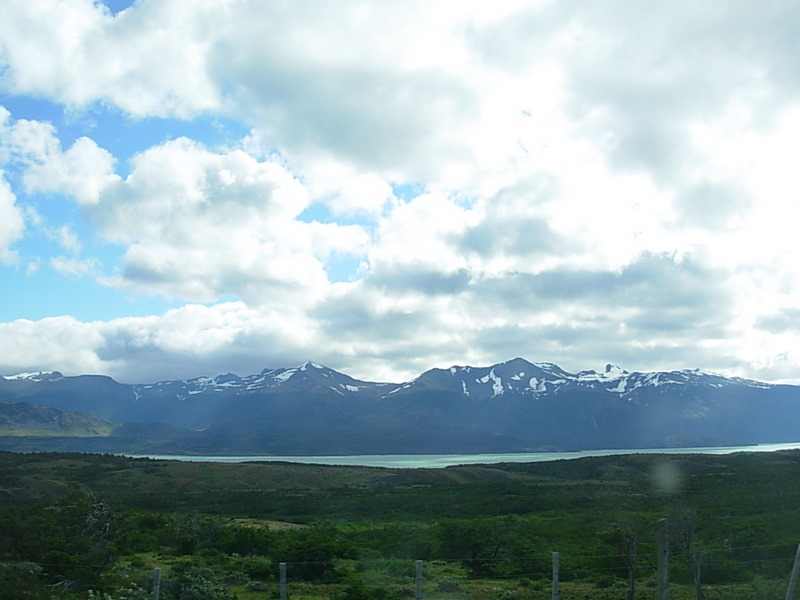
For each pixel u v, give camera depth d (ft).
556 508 245.45
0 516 123.13
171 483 400.26
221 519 217.15
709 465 388.57
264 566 119.14
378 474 481.46
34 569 91.81
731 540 125.08
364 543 152.25
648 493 265.95
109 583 91.40
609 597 93.50
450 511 253.03
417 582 64.23
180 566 118.42
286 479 437.17
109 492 334.65
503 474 460.14
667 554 69.15
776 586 85.15
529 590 102.99
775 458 409.08
